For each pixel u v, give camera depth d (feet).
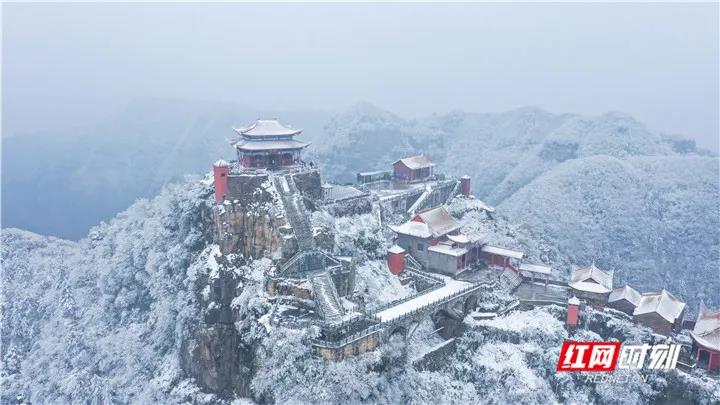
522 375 286.66
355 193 390.42
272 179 327.67
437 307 301.84
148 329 346.74
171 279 338.54
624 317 313.73
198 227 337.93
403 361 272.72
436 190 460.55
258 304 280.72
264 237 307.58
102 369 345.92
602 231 649.20
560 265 483.51
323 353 247.91
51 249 526.98
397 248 349.61
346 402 239.91
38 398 345.51
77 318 393.50
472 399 285.02
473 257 378.53
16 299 439.22
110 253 415.23
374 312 285.02
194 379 300.20
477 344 306.96
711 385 270.05
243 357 277.03
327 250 314.76
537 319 312.91
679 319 315.37
